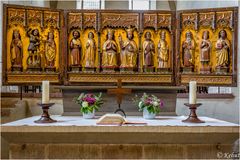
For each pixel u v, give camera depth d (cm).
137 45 715
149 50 711
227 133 462
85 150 476
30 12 688
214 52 700
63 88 607
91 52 711
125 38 715
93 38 713
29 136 460
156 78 714
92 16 711
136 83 713
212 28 695
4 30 667
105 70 711
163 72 713
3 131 448
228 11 684
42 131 452
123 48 712
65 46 712
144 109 544
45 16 700
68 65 712
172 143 476
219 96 762
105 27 712
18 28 682
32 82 692
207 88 915
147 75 712
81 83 712
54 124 467
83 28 710
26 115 770
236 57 683
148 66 712
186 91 850
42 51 704
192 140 471
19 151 472
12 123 478
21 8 680
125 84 712
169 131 456
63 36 711
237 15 679
